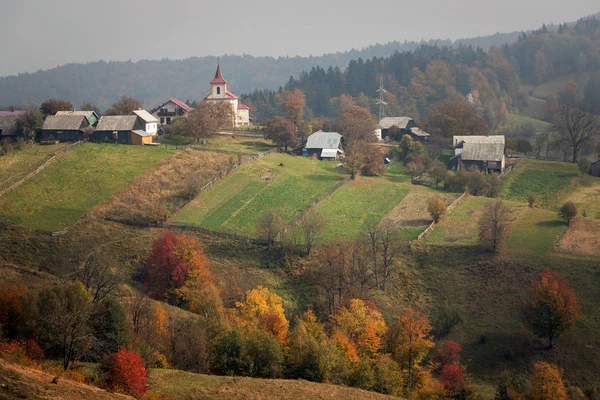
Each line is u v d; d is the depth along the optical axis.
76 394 159.75
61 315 190.25
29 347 183.75
